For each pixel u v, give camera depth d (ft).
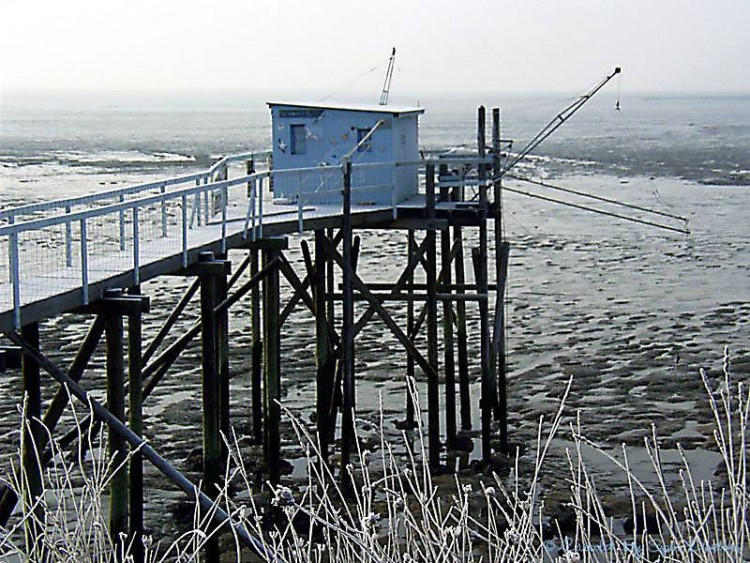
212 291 49.62
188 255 48.08
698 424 67.10
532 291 108.78
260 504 54.13
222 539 48.49
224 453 61.16
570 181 214.07
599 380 77.66
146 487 57.06
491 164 70.59
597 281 113.60
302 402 73.46
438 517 19.17
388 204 67.41
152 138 344.90
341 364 62.13
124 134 369.50
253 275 66.13
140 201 43.75
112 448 40.04
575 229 150.00
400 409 72.28
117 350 41.09
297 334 90.99
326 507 18.94
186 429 66.64
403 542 36.70
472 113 579.89
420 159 72.74
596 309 100.22
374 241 140.46
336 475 59.72
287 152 69.92
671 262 124.26
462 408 69.41
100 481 20.01
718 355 83.87
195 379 76.95
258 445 64.59
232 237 52.90
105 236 80.89
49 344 83.56
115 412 41.01
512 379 78.28
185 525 52.49
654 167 242.99
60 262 65.31
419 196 71.56
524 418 69.97
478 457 63.31
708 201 179.93
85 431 46.37
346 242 58.95
